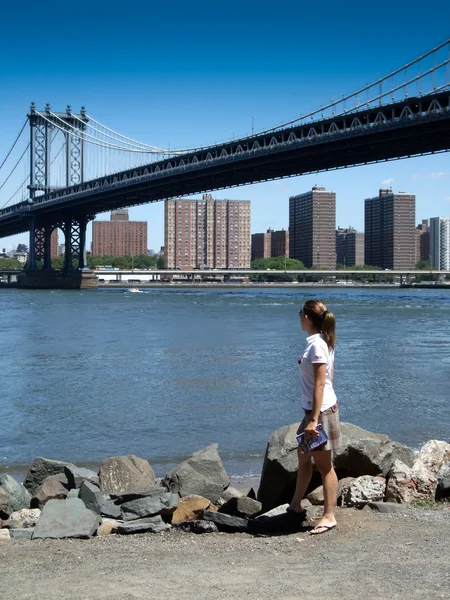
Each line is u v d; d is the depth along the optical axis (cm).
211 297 12306
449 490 969
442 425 1792
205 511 901
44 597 613
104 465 1141
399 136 8906
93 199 15088
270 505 1017
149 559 727
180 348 3753
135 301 10312
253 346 3838
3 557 747
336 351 3569
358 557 711
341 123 9800
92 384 2528
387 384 2469
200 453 1168
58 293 14362
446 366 2956
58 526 862
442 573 651
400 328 5162
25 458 1512
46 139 17462
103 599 604
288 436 1034
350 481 1007
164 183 13025
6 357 3369
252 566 693
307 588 622
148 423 1847
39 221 17812
